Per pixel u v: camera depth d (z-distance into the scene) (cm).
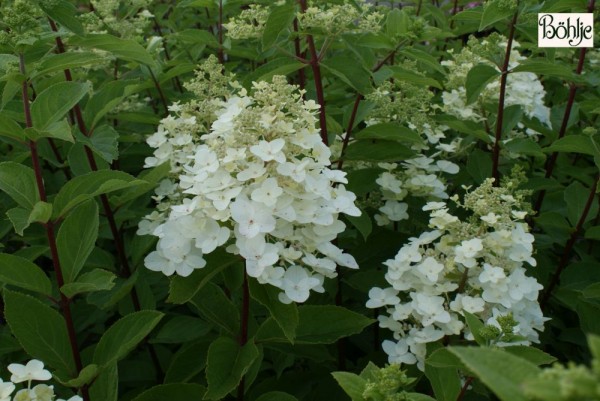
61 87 58
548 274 95
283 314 57
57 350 62
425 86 99
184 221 58
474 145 106
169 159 82
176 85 122
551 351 93
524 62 85
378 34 85
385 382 45
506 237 64
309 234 58
